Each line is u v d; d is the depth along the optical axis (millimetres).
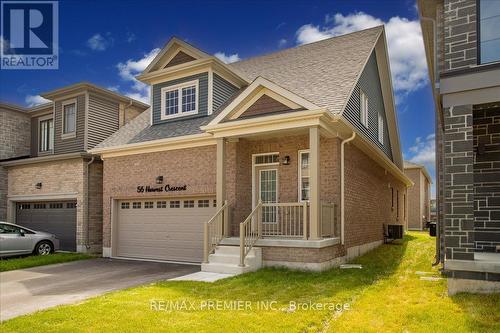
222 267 9156
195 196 12344
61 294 7672
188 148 12430
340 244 10500
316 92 11453
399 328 4988
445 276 8312
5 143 18344
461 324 5012
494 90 6617
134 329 5051
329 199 10562
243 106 10500
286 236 10086
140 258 13312
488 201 8328
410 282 7816
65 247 15406
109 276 9695
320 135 10414
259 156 11789
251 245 9625
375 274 8852
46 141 18484
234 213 11125
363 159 13234
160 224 13070
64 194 15305
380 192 16172
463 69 6805
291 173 11117
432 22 9492
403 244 16156
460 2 7152
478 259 6695
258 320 5355
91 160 15008
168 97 14312
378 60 15852
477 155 8523
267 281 7988
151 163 13141
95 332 4965
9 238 13180
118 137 14820
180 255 12531
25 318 5641
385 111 17375
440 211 9516
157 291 7199
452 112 6871
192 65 13305
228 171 11398
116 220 14008
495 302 5902
